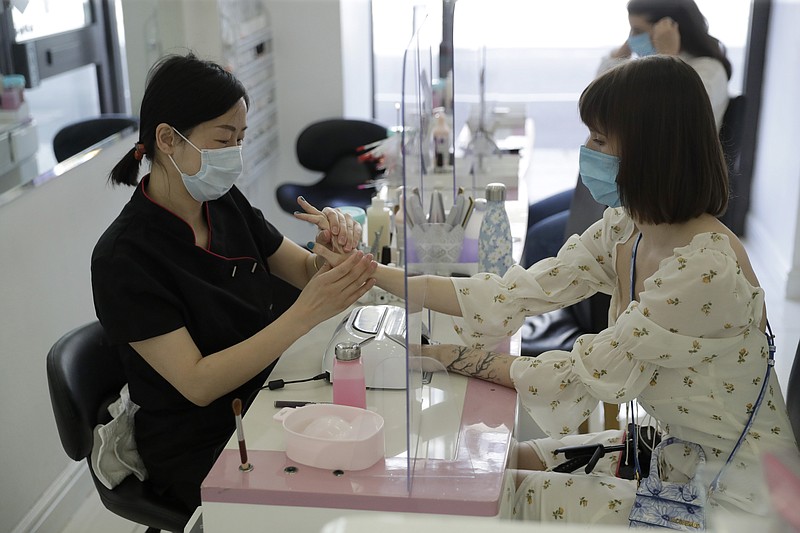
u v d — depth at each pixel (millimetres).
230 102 1634
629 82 1436
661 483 1472
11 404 2203
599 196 1603
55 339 2455
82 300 2646
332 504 1307
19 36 2404
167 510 1703
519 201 2930
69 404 1655
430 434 1453
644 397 1556
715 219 1513
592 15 4773
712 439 1521
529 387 1588
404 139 1229
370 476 1349
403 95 1237
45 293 2395
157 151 1646
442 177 2674
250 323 1783
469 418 1524
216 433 1725
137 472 1739
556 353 1602
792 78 3936
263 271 1866
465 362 1659
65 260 2521
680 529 1416
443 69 2441
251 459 1403
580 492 1554
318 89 4301
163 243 1671
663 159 1421
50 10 2572
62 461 2502
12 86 2346
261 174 4137
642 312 1462
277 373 1724
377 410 1550
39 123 2461
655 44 3072
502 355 1659
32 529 2285
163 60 1669
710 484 1457
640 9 3061
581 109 1528
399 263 2205
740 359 1485
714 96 3004
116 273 1581
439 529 622
